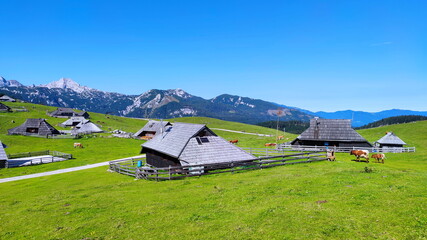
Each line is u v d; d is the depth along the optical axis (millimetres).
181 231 15250
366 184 22172
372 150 60938
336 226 14109
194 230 15203
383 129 112875
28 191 32875
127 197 24188
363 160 43531
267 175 29656
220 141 41031
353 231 13398
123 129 144625
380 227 13625
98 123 163750
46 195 28766
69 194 28047
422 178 23906
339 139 65438
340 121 68125
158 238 14617
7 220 20016
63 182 38000
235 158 39000
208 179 30109
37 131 107188
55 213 20812
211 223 16031
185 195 23125
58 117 173500
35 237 16141
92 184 34219
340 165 33938
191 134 40250
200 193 23375
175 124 49656
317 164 35688
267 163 35656
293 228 14273
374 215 15156
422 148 67938
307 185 23172
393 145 69250
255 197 20703
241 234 14117
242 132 157750
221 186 25328
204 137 40500
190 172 35281
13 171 51969
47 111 185250
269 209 17391
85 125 122875
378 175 25688
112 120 190750
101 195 25922
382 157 39156
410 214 14812
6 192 33531
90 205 22328
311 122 69938
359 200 17953
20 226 18438
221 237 13984
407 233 12742
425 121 112062
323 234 13312
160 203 21156
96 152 74438
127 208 20562
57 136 99812
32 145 85375
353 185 22125
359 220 14648
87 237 15500
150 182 31516
